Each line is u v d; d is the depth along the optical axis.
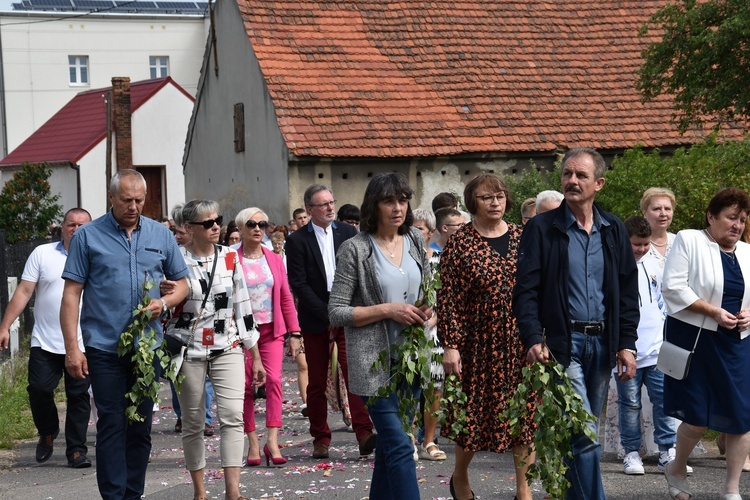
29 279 9.62
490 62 25.39
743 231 8.12
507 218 20.19
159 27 63.38
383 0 26.14
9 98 60.94
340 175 23.19
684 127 19.33
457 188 23.73
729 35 17.08
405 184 6.59
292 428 11.36
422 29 25.75
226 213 27.95
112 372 7.00
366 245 6.58
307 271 9.57
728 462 7.27
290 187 22.92
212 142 28.97
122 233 7.10
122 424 7.04
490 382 6.88
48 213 27.75
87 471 9.36
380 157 22.97
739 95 17.70
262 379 8.17
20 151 49.50
